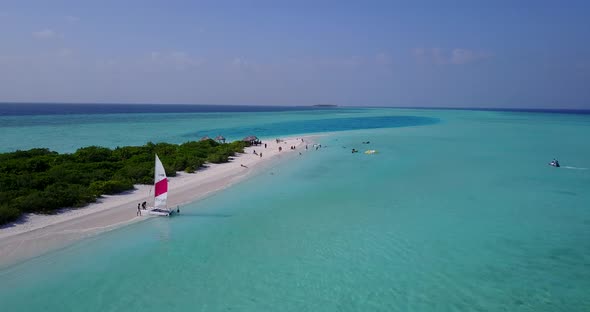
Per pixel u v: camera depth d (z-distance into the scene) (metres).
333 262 21.08
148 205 30.89
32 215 27.16
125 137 86.56
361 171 45.78
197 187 37.59
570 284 18.80
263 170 46.66
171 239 24.20
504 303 17.23
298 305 17.02
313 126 127.62
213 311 16.55
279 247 23.05
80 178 35.97
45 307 16.64
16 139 78.31
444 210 29.88
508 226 26.34
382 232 25.33
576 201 32.25
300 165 50.16
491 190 36.03
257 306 16.92
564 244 23.36
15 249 21.89
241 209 30.50
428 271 20.08
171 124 129.38
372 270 20.17
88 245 22.98
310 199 33.31
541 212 29.34
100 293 17.81
